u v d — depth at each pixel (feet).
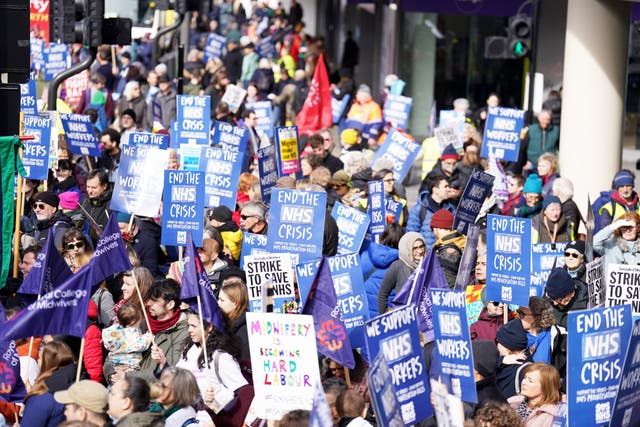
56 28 92.32
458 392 50.78
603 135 108.58
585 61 107.96
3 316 55.06
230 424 55.42
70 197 83.71
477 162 100.58
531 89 130.21
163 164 77.92
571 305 64.23
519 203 92.22
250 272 63.26
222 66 154.30
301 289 61.11
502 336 57.62
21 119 85.25
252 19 201.26
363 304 60.90
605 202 85.20
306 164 96.63
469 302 68.03
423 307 58.85
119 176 78.28
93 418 47.78
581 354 47.62
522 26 130.21
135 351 59.98
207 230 73.51
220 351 56.39
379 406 41.52
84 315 53.83
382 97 154.61
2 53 63.72
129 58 167.63
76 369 54.08
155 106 135.23
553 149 118.62
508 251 64.80
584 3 107.24
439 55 192.34
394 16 193.67
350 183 87.25
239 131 100.07
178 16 132.05
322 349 55.06
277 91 167.43
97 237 80.23
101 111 139.33
